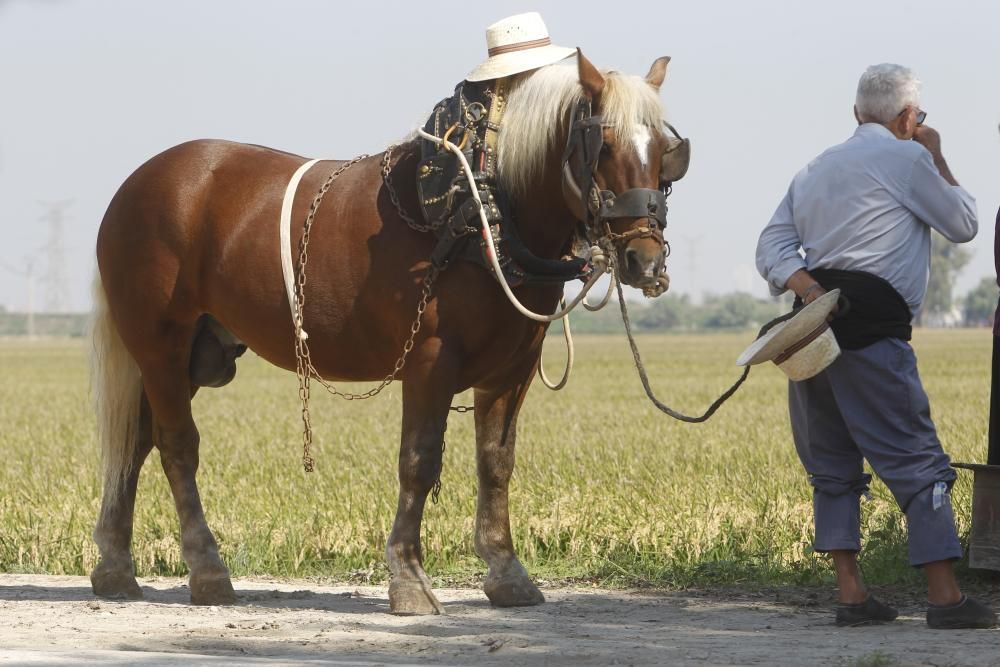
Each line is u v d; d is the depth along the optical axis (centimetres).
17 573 1224
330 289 957
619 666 727
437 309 910
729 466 1777
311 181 995
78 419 3431
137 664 695
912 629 835
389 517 1334
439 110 941
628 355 9094
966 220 845
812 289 841
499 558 981
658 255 840
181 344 1041
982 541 909
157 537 1307
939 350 9456
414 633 859
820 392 866
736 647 780
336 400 4272
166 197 1026
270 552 1232
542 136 898
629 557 1158
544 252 925
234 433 2720
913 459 832
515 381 968
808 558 1116
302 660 732
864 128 870
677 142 862
